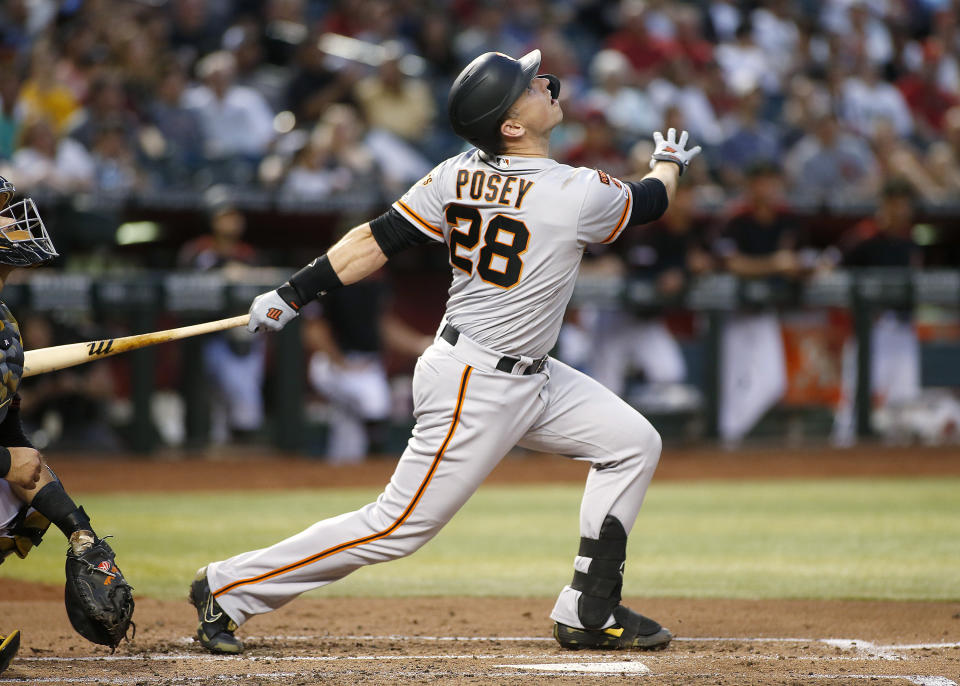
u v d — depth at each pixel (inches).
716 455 1438.2
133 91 1615.4
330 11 1999.3
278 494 1135.6
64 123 1565.0
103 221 1305.4
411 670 476.7
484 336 493.0
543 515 1021.2
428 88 1820.9
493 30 1935.3
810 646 538.9
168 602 644.1
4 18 1694.1
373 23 1930.4
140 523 936.9
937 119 2210.9
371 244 506.0
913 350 1539.1
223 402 1364.4
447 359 496.7
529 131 492.1
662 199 516.4
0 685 445.4
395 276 1494.8
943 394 1598.2
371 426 1398.9
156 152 1535.4
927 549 841.5
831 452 1466.5
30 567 748.6
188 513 999.0
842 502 1101.7
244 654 511.8
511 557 815.1
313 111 1708.9
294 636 560.4
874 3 2367.1
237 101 1610.5
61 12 1791.3
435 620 605.6
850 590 685.3
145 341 496.1
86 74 1659.7
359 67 1801.2
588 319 1508.4
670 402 1480.1
